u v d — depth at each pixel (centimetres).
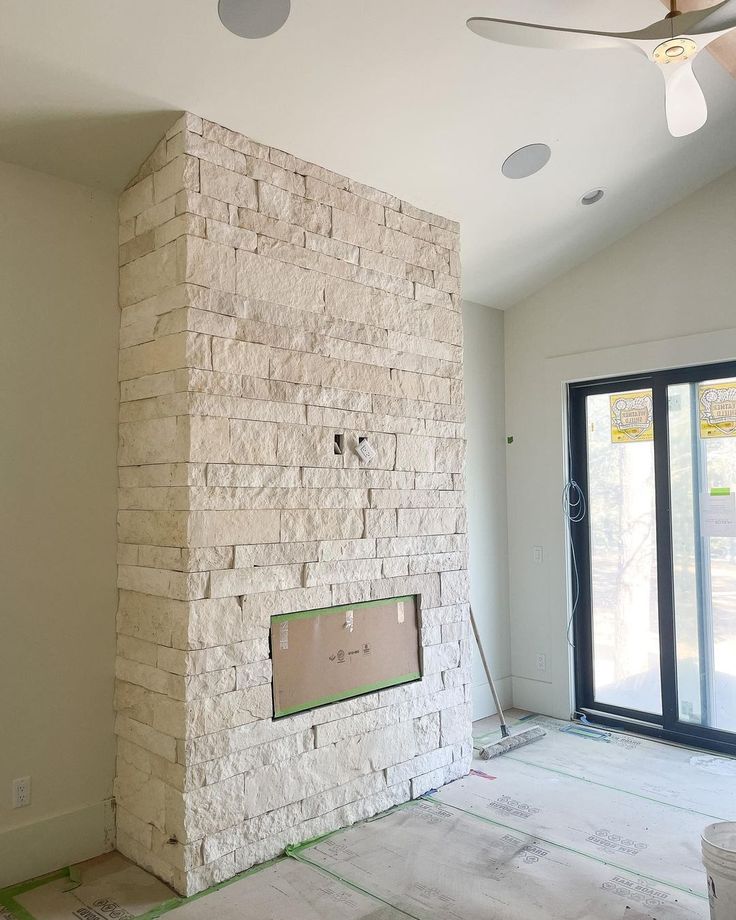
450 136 287
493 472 430
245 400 253
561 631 412
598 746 368
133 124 244
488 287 411
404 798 301
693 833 271
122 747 262
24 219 253
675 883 236
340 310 288
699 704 370
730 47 266
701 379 369
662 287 376
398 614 307
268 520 257
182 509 238
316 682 272
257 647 252
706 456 369
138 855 251
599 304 400
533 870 245
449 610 330
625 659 399
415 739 308
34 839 244
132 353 264
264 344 260
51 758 251
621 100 288
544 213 354
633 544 396
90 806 258
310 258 278
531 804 298
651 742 374
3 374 246
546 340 422
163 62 223
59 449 257
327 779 272
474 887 234
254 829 248
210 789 237
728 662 361
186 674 233
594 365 399
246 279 256
